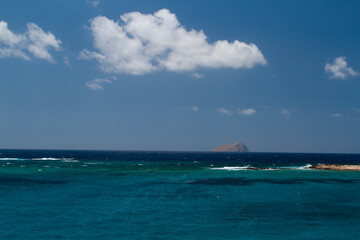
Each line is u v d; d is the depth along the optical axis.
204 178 55.56
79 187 42.12
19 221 23.89
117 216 25.89
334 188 43.31
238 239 20.05
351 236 20.97
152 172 67.12
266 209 29.08
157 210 28.34
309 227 23.08
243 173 66.44
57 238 19.92
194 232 21.53
